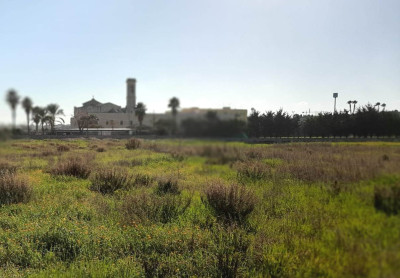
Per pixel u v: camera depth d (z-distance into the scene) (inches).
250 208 174.9
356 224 75.8
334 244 83.7
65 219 179.0
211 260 130.6
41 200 231.8
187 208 202.4
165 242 151.3
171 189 240.5
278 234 137.4
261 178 177.5
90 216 196.2
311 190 116.0
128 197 216.7
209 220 173.9
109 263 132.0
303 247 108.4
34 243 150.3
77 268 127.7
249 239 143.8
